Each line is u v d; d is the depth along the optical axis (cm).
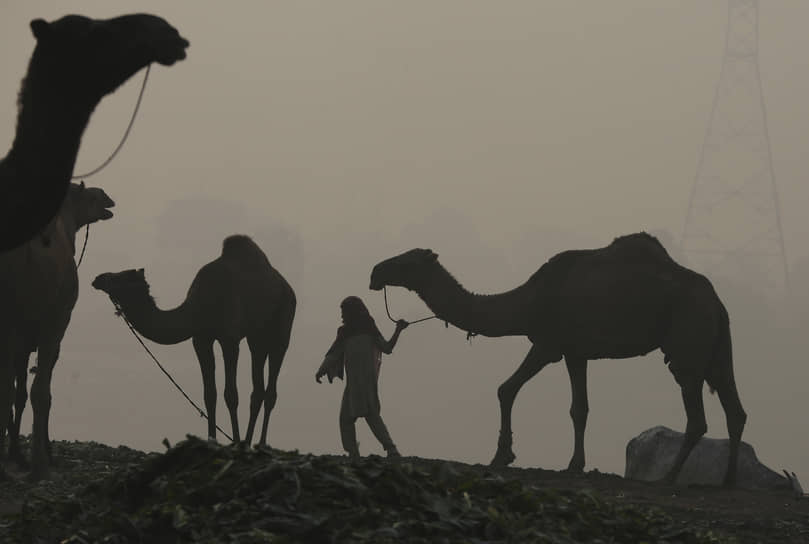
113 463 2297
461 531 1173
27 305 1930
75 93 1125
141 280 2486
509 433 2748
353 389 2870
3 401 1905
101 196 2561
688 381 2592
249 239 2736
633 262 2678
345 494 1230
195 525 1149
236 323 2575
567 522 1300
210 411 2575
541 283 2761
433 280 2838
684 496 2222
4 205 1094
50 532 1259
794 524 1856
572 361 2747
